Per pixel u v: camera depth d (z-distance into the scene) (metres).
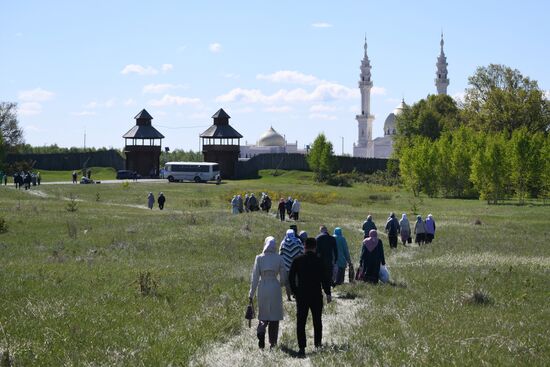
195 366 12.69
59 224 49.06
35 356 12.57
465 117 136.75
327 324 17.61
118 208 68.81
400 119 156.62
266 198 70.44
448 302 20.50
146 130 143.38
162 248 36.84
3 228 43.16
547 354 13.24
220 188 104.06
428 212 79.25
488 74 134.62
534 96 125.94
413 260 35.50
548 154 97.69
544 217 73.12
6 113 150.75
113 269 26.81
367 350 13.55
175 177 125.94
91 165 155.00
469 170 112.56
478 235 52.06
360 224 59.75
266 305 14.75
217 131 145.62
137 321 16.53
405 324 16.50
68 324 15.47
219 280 24.91
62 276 23.61
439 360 12.48
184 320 16.88
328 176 141.75
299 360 13.52
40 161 152.25
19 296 18.88
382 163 155.25
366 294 22.58
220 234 43.25
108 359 12.66
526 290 23.39
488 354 12.92
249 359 13.40
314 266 14.84
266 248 15.02
